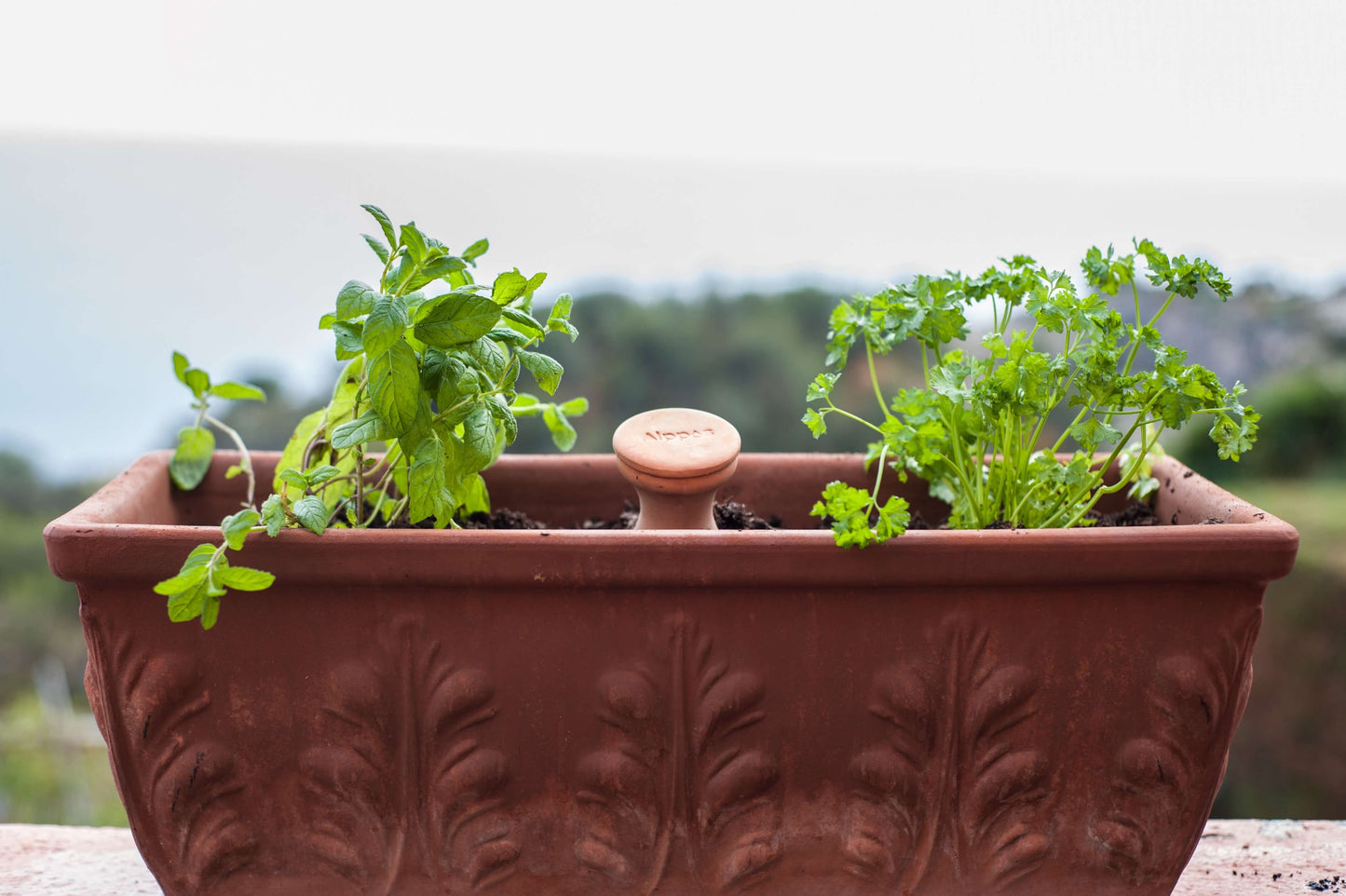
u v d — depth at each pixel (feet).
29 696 6.24
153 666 2.68
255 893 2.85
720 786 2.75
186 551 2.56
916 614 2.68
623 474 2.98
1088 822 2.83
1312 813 6.07
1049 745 2.78
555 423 3.71
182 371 3.46
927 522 3.67
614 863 2.79
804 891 2.86
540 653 2.68
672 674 2.69
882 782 2.77
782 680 2.71
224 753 2.74
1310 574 6.28
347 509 3.23
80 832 3.74
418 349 2.69
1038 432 3.19
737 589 2.63
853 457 3.72
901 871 2.84
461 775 2.74
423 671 2.69
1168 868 2.87
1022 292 3.11
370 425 2.56
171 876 2.83
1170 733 2.77
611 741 2.73
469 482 3.10
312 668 2.69
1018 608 2.69
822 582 2.60
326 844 2.80
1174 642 2.73
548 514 3.72
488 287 2.74
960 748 2.77
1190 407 2.80
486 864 2.79
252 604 2.65
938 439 3.21
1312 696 6.22
